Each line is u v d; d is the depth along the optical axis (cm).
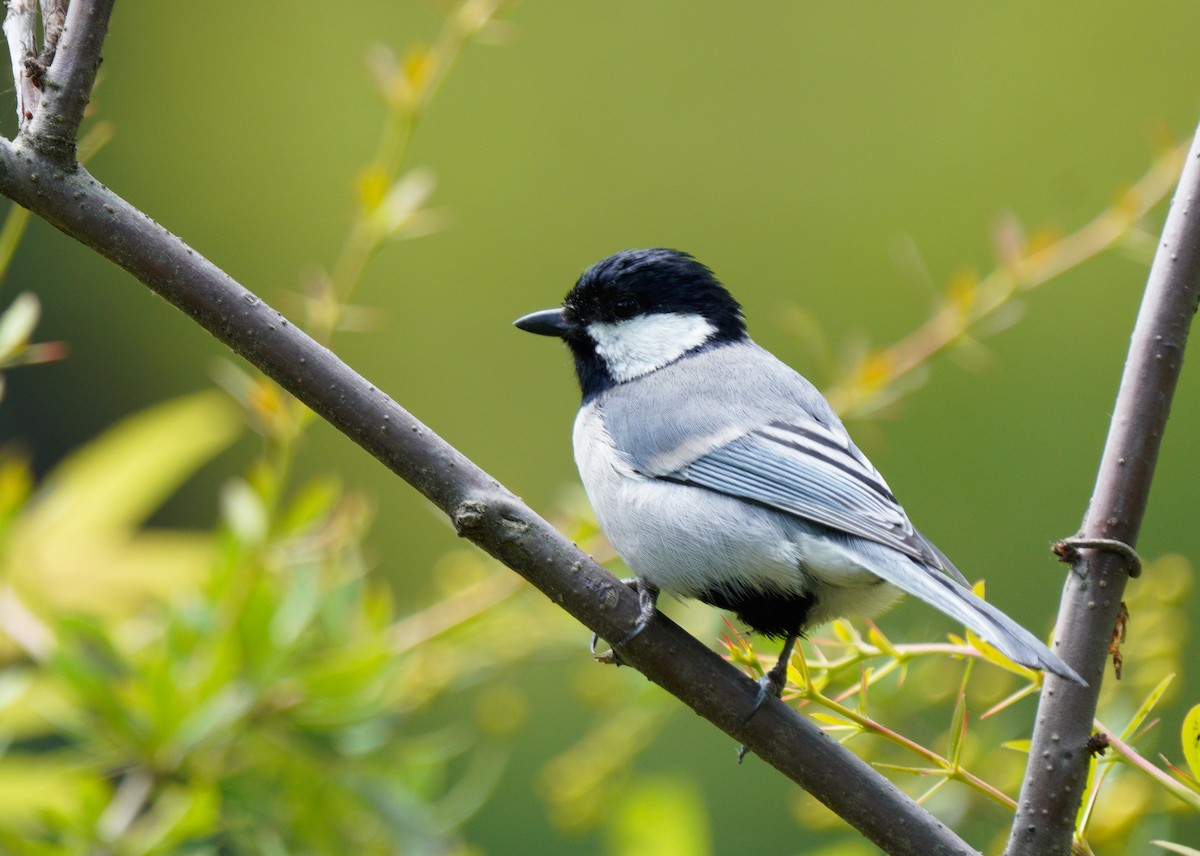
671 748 1356
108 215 504
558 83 1880
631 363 763
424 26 1888
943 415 1622
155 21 1894
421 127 1864
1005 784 659
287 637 664
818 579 636
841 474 648
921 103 1830
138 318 1761
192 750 646
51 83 500
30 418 1720
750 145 1852
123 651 654
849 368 820
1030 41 1814
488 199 1848
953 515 1583
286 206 1866
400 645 695
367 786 676
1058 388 1614
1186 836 813
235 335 509
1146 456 487
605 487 688
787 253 1800
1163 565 642
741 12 1886
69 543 724
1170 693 620
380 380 1769
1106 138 1759
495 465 1742
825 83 1858
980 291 779
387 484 1575
